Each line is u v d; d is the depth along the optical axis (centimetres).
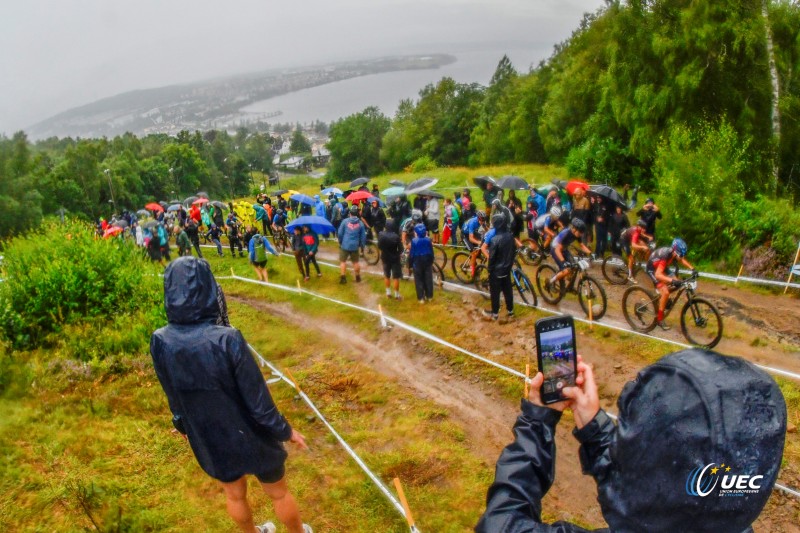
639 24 2062
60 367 871
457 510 570
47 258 1088
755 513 99
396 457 656
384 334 1059
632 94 2133
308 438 711
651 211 1356
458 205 1714
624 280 1246
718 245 1331
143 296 1122
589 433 159
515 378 836
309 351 1026
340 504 578
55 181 9612
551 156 3806
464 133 8731
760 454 96
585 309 1062
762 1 1777
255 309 1303
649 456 102
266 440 350
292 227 1495
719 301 1098
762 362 846
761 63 1802
